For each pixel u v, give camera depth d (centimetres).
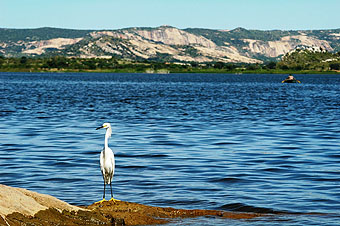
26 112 4459
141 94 8325
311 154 2253
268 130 3216
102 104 5706
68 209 1258
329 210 1382
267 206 1423
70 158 2120
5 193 1207
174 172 1850
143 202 1472
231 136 2891
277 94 8888
